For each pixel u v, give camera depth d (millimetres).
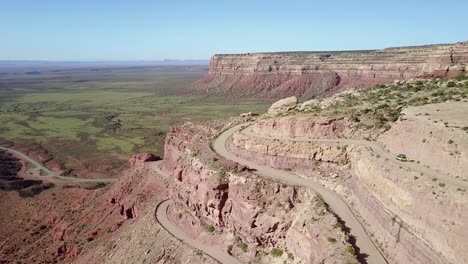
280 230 54812
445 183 40312
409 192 43188
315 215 51062
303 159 64688
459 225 36375
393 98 73188
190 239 68750
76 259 88625
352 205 53062
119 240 84312
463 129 45594
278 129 73125
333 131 66062
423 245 39125
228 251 60969
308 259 48125
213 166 67875
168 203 86750
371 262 42438
